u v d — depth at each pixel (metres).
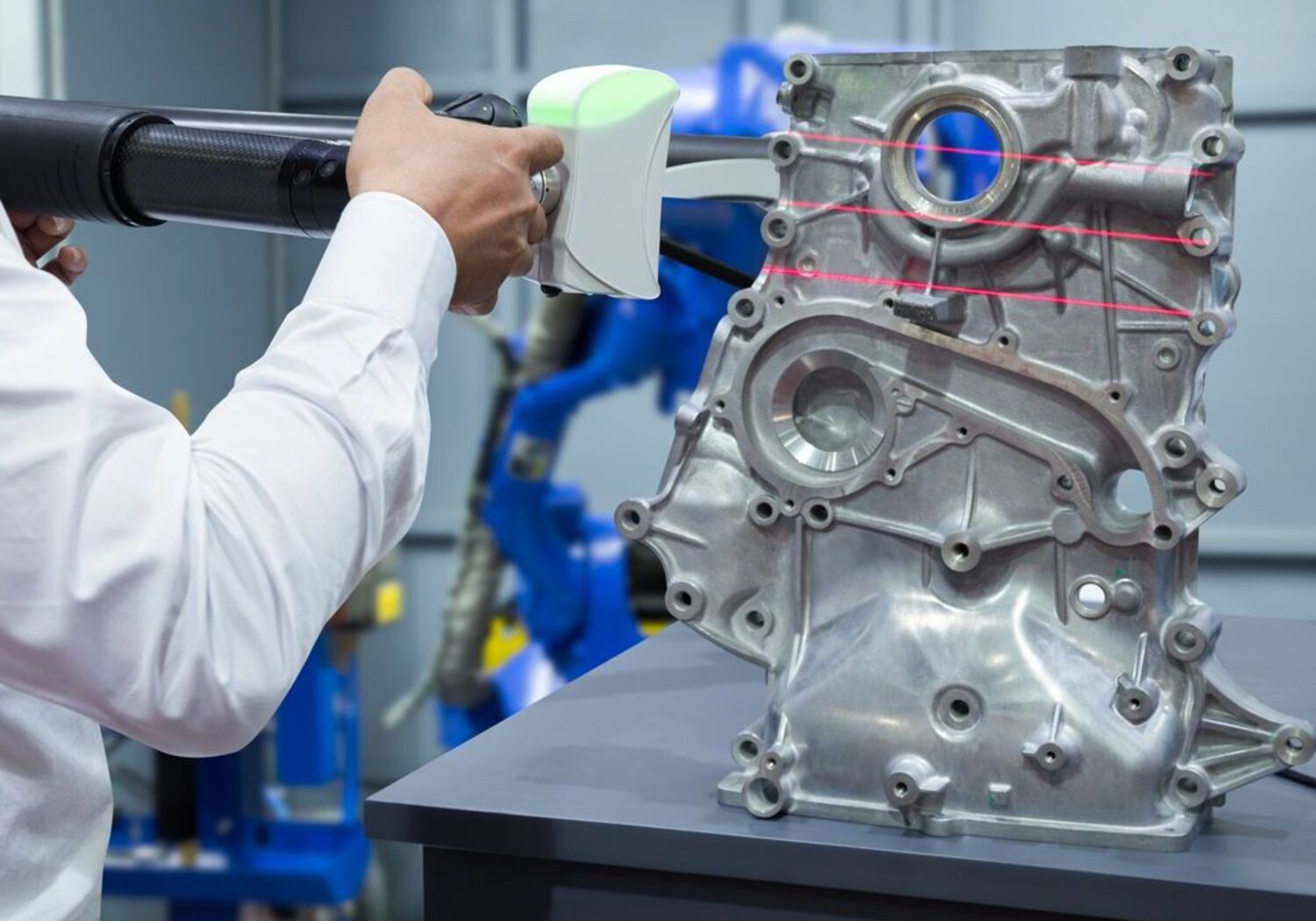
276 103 2.88
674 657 1.10
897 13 2.59
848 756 0.77
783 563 0.82
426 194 0.71
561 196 0.77
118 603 0.60
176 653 0.61
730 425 0.81
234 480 0.64
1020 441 0.76
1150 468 0.73
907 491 0.78
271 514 0.64
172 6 2.66
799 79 0.78
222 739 0.64
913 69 0.77
